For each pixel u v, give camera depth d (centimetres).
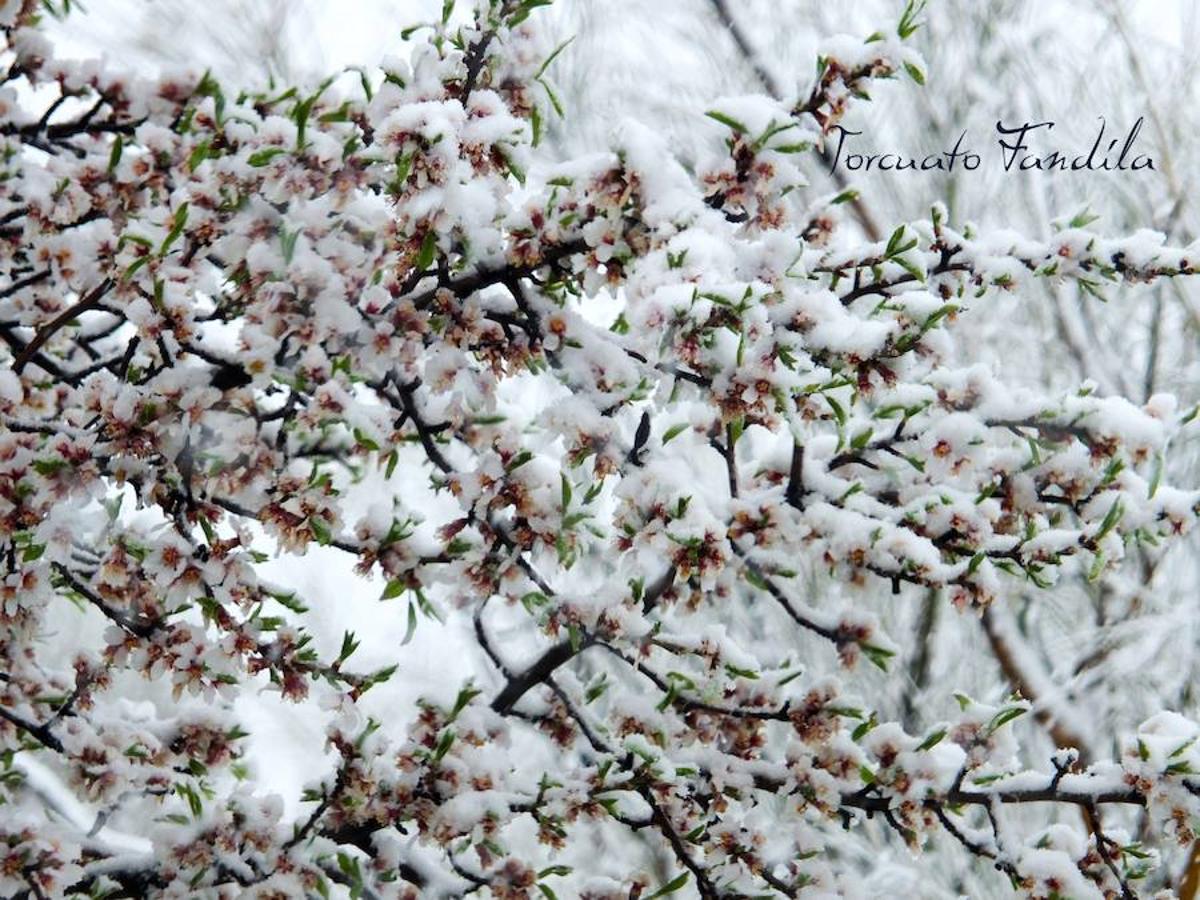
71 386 366
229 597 351
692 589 362
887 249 352
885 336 349
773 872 368
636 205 347
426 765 359
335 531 353
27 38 357
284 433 352
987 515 362
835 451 366
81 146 363
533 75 353
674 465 352
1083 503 361
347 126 352
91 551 367
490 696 432
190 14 420
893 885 418
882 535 358
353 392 361
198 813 358
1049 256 362
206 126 352
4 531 349
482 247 350
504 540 355
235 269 350
